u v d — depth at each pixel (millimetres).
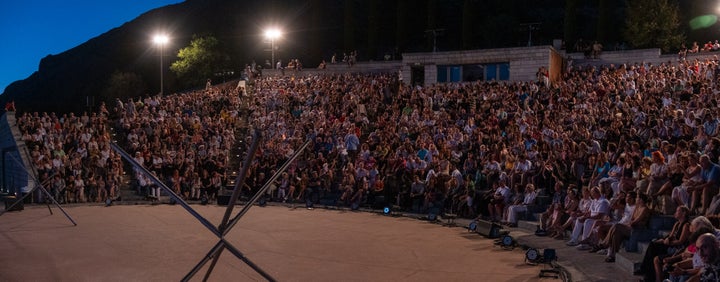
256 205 22203
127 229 15766
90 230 15594
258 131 4020
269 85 40125
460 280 9789
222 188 24594
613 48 47875
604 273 10008
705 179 10984
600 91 26562
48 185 22938
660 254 8969
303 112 31281
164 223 17016
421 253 12227
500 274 10211
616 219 12203
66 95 88000
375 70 44750
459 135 22828
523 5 67125
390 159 21953
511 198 17188
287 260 11508
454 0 69812
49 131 26422
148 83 74188
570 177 17234
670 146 13938
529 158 18844
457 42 66188
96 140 26328
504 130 24031
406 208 20047
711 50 35844
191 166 24562
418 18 66125
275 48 54719
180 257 11875
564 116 23219
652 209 11648
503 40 60062
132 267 10945
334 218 18281
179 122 29984
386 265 11023
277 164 24406
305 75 46531
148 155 25109
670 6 46406
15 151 26828
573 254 11797
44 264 11242
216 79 57594
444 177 19750
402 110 29453
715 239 6656
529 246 12805
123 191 24906
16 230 15625
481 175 19188
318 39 66438
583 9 66438
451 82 37594
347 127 26984
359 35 68062
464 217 18250
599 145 18203
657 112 20844
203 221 4918
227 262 11297
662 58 37125
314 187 23172
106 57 91562
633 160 13938
